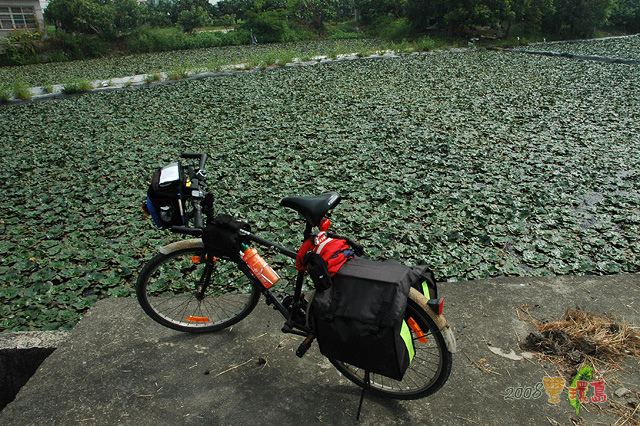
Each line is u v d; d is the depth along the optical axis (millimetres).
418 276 2166
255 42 30078
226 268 4348
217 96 13031
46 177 7133
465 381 2461
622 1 32594
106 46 26922
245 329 2930
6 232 5375
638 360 2568
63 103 13047
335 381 2514
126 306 3186
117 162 7691
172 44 28656
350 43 29000
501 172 6719
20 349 2826
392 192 6070
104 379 2541
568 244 4738
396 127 9219
